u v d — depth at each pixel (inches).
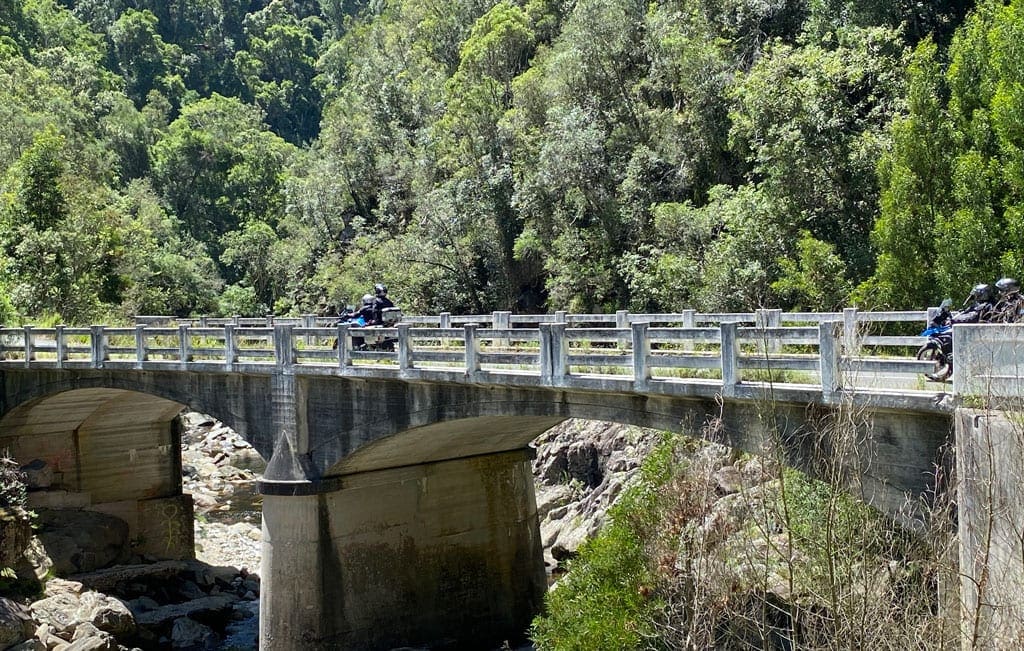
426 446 1191.6
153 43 6722.4
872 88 1937.7
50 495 1640.0
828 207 1825.8
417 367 1053.2
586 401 904.9
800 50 2020.2
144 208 4402.1
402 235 3174.2
